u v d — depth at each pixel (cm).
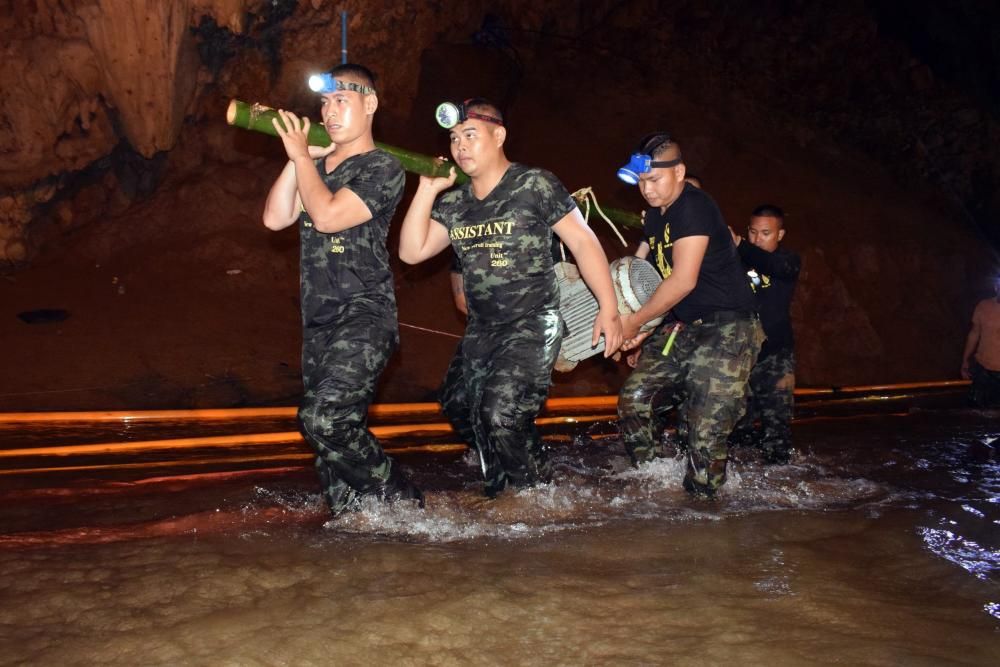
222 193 941
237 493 456
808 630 289
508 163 421
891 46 1606
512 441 415
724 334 455
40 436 594
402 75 1080
